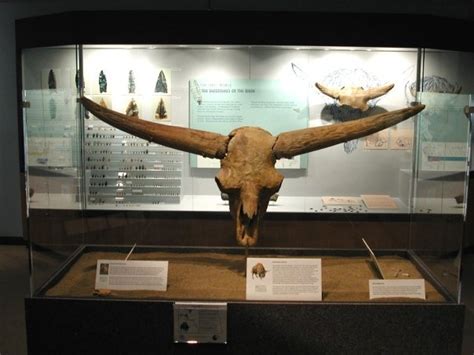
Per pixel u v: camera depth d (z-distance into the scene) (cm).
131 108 328
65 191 344
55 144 332
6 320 364
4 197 530
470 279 436
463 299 399
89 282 298
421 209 341
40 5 470
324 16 291
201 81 322
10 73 507
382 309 257
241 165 267
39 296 270
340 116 331
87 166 342
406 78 329
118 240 355
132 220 350
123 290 278
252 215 253
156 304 259
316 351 262
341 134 273
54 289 286
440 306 257
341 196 338
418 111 271
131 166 339
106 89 326
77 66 324
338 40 293
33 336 268
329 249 344
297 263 266
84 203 349
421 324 259
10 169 527
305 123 329
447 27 303
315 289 264
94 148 338
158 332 262
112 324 263
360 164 335
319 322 258
